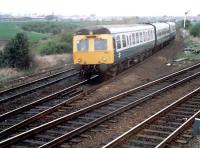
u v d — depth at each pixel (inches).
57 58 1338.6
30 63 1158.3
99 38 899.4
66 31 1863.9
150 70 1077.8
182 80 879.7
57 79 949.8
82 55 914.1
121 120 590.9
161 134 518.6
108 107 665.6
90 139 506.3
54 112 645.3
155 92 748.6
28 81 941.8
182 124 532.1
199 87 800.9
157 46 1476.4
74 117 600.4
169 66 1159.6
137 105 677.9
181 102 689.0
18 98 761.0
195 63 1195.9
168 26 1711.4
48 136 516.4
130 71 1039.0
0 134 513.3
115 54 923.4
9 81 922.7
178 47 1665.8
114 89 816.3
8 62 1135.6
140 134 518.3
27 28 3058.6
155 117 581.6
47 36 2305.6
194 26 2438.5
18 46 1141.7
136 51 1114.1
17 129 550.0
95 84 883.4
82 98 735.1
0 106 695.1
